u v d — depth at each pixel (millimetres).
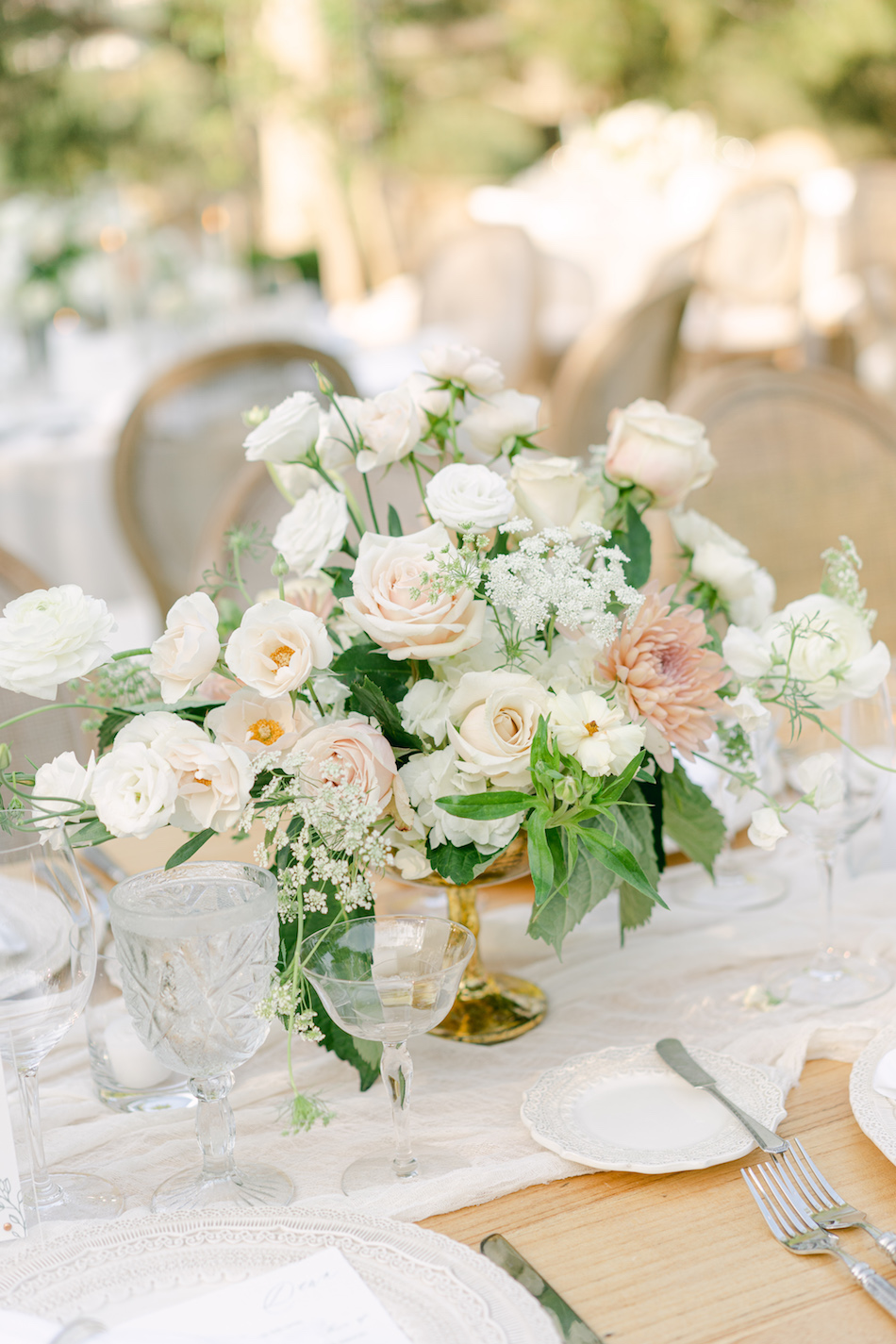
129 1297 614
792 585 1907
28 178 7570
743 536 1876
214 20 7242
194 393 2533
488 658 816
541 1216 697
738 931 1052
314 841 777
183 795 752
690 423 930
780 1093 776
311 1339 579
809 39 8297
